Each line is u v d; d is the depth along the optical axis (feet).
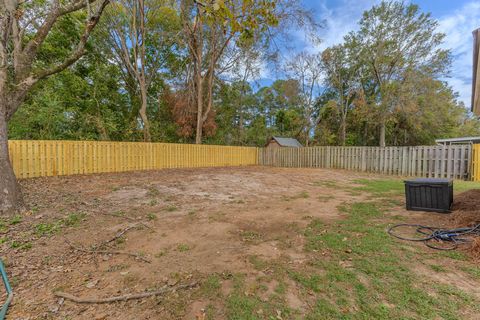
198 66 46.96
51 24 13.74
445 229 10.16
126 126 45.01
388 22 60.85
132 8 41.24
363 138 79.00
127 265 7.78
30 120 28.91
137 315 5.48
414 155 30.76
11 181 11.87
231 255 8.53
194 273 7.30
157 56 54.13
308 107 82.28
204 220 12.38
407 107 57.16
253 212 13.92
